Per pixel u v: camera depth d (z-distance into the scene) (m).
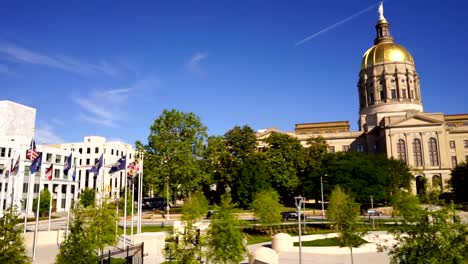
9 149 87.38
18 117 105.00
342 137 146.25
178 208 88.19
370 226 56.03
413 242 17.31
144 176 73.44
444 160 119.75
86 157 137.38
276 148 97.06
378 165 98.69
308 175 95.56
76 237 25.25
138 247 31.86
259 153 94.25
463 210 87.94
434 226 17.02
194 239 29.33
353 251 39.38
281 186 93.31
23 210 83.62
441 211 17.34
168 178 73.75
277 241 40.91
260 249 30.36
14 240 23.41
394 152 124.56
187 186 74.56
